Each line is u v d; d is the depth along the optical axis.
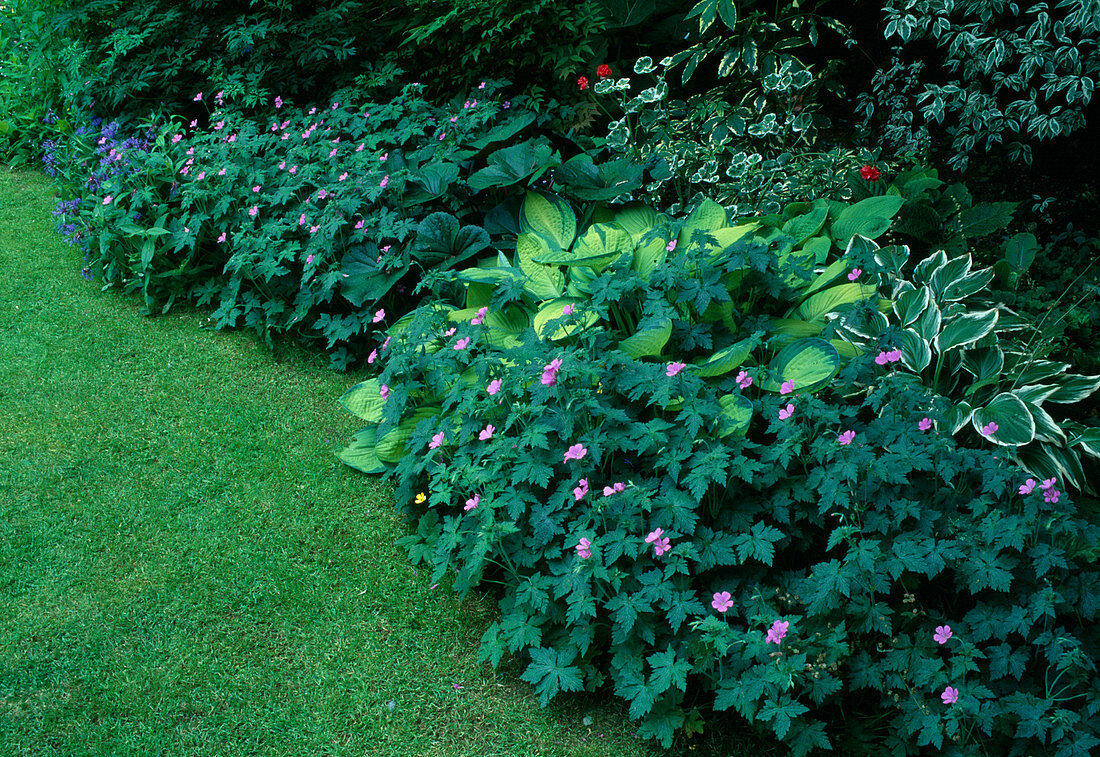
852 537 2.46
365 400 3.41
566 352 2.79
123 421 3.67
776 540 2.41
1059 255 4.07
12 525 3.11
